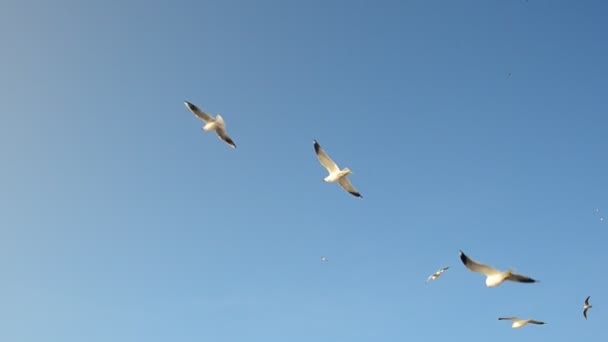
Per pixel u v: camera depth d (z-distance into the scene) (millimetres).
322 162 38062
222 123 38125
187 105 38406
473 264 30328
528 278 29734
